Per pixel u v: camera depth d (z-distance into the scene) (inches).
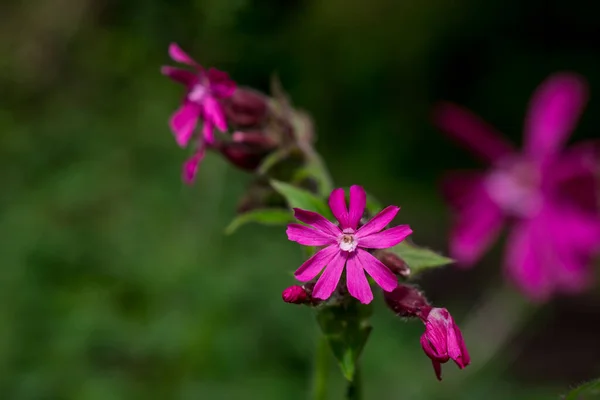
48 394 20.5
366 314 11.6
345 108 50.6
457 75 53.5
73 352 21.4
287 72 44.6
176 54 12.1
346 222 10.1
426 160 49.5
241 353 22.1
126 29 32.9
